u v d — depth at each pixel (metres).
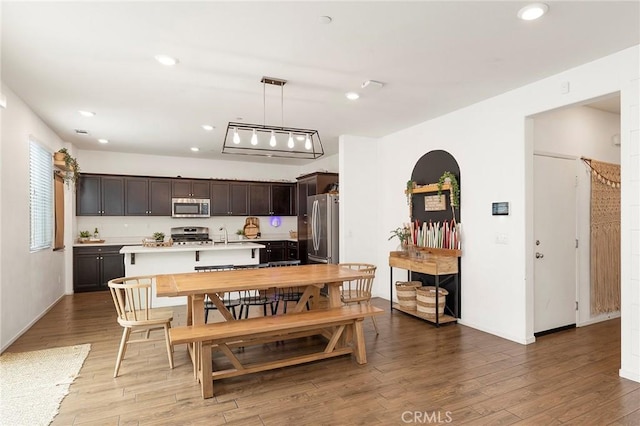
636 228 2.75
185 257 5.39
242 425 2.20
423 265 4.30
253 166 8.41
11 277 3.62
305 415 2.31
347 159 5.62
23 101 3.94
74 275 6.22
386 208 5.66
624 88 2.81
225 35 2.54
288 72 3.20
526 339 3.60
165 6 2.18
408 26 2.43
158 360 3.21
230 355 2.78
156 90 3.62
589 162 4.34
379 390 2.64
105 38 2.58
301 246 7.29
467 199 4.22
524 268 3.59
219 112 4.41
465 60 2.98
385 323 4.34
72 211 6.22
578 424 2.20
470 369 3.00
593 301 4.37
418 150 4.98
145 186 7.05
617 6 2.20
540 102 3.42
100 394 2.58
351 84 3.50
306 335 3.61
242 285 2.95
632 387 2.67
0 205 3.36
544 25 2.43
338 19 2.34
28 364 3.09
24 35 2.52
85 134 5.54
